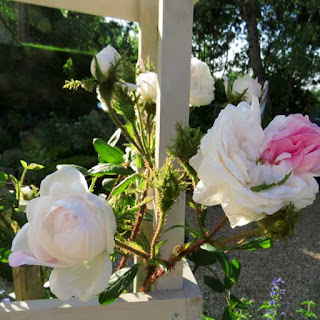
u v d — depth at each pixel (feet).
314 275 9.69
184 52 1.64
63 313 1.70
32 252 1.26
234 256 10.67
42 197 1.27
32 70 19.20
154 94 2.18
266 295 8.74
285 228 1.25
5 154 15.88
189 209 12.32
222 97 11.40
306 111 19.90
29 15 23.45
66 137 17.25
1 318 1.65
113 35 24.04
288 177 1.16
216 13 19.86
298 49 17.29
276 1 18.72
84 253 1.20
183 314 1.81
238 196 1.18
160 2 1.65
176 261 1.70
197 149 1.45
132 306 1.75
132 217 1.56
